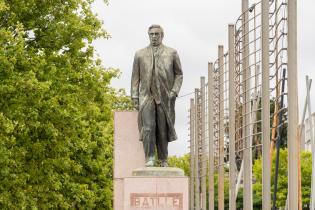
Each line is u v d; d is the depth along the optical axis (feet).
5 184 88.07
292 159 60.95
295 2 62.03
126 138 75.05
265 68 69.31
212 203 112.27
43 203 98.84
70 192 108.06
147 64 71.00
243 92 81.15
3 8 83.56
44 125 89.20
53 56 93.71
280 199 180.55
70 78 95.76
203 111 126.21
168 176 68.54
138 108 71.77
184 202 68.33
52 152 93.04
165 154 71.67
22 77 82.38
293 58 61.82
